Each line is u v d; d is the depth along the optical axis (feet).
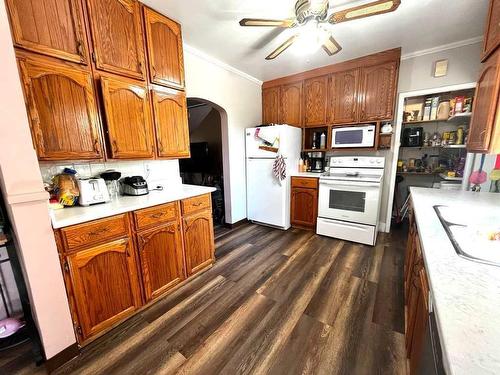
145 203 5.40
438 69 8.45
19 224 3.58
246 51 8.35
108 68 5.11
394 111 9.33
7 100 3.38
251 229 11.19
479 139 4.49
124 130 5.49
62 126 4.55
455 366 1.36
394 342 4.60
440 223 4.00
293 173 11.04
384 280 6.72
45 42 4.22
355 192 9.16
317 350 4.47
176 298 6.10
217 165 14.73
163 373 4.08
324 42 5.91
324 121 10.53
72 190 5.08
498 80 3.76
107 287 4.85
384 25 6.78
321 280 6.79
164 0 5.53
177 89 6.75
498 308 1.87
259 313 5.50
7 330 4.57
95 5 4.83
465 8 5.92
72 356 4.34
